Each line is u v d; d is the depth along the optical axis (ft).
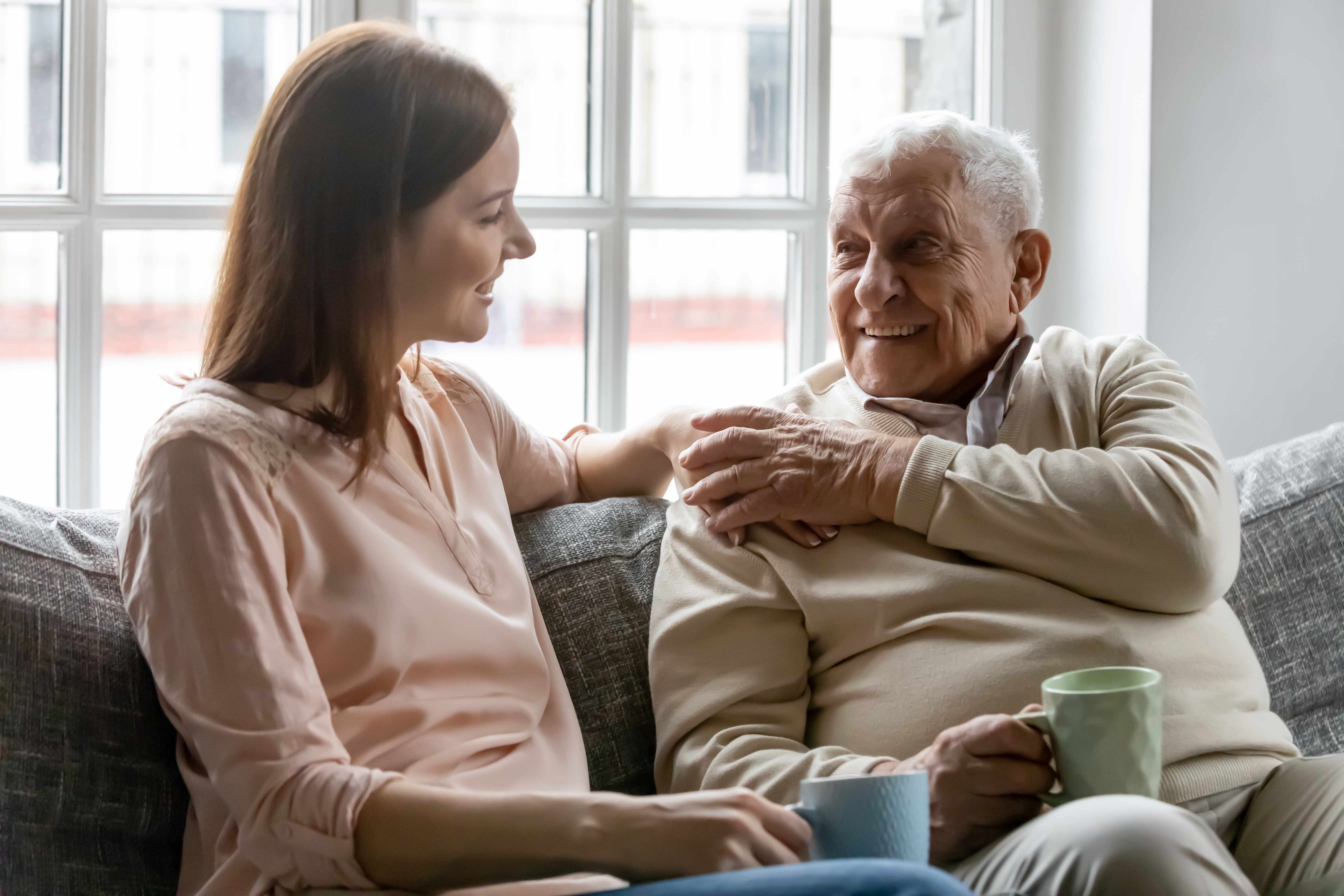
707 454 4.88
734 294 7.23
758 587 4.74
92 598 4.18
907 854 3.16
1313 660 5.42
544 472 5.27
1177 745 4.20
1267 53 7.12
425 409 4.57
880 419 5.05
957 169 4.90
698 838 3.23
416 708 3.97
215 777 3.50
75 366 5.92
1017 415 4.99
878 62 7.39
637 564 5.12
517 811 3.35
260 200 4.07
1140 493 4.38
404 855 3.36
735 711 4.55
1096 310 7.45
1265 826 4.21
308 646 3.90
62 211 5.82
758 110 7.22
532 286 6.84
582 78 6.84
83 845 3.96
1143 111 6.98
